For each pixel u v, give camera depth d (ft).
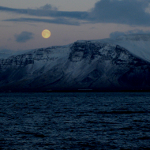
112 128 239.09
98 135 211.00
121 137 204.33
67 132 222.28
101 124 261.24
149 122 272.72
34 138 201.77
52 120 290.35
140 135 210.38
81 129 234.79
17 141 192.95
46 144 185.47
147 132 221.05
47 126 250.16
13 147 178.19
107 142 190.29
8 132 221.87
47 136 208.13
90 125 255.29
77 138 201.67
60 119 298.56
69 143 187.73
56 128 239.91
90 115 337.93
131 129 233.55
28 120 290.15
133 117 314.14
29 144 185.47
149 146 180.34
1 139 198.18
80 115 338.75
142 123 266.16
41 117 317.83
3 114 354.13
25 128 239.50
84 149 174.19
